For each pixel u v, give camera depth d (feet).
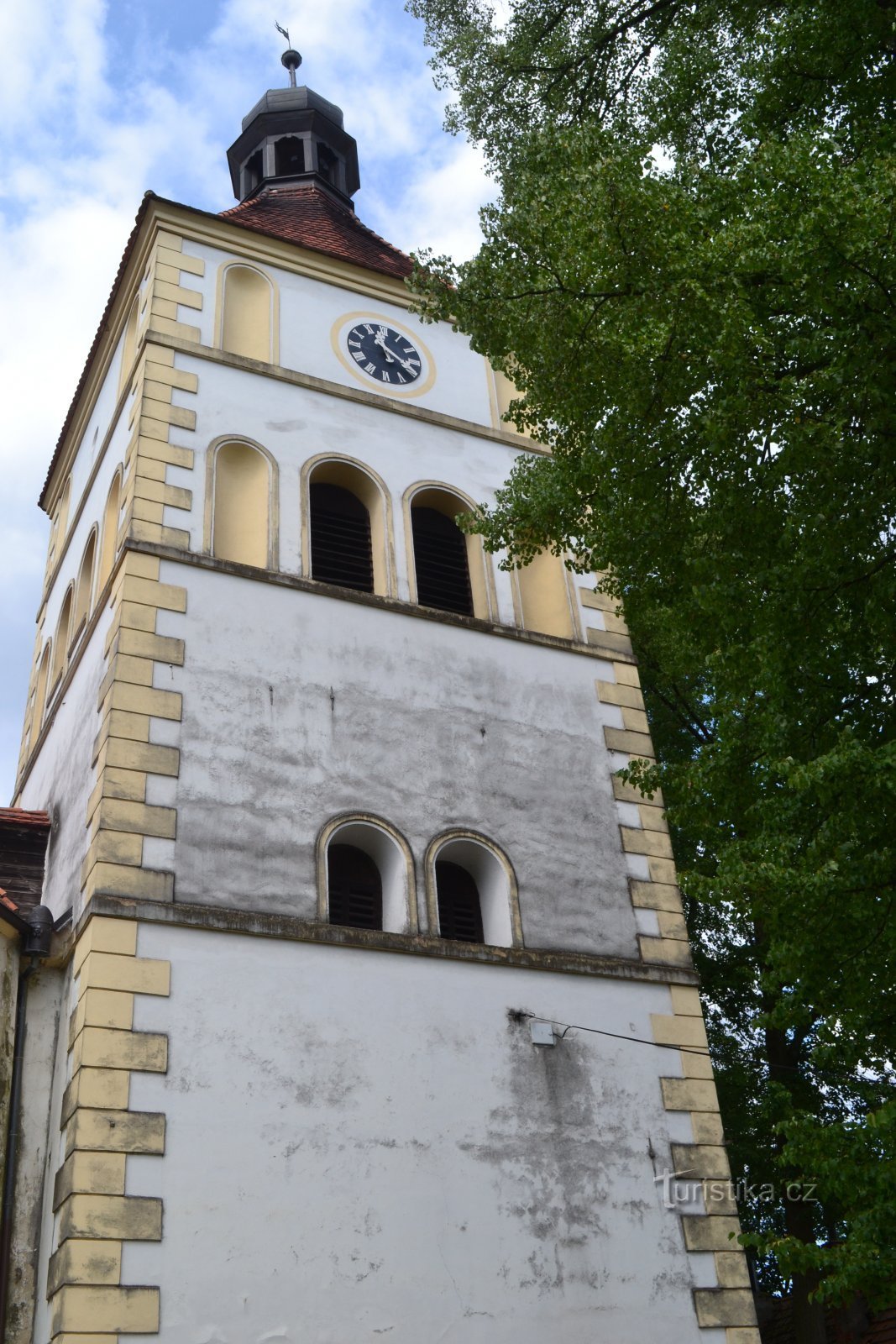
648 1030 53.78
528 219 46.11
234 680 53.83
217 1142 43.68
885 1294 39.17
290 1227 43.27
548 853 56.54
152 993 45.34
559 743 60.18
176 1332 40.24
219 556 58.75
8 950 49.65
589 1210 48.49
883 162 39.04
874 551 39.96
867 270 37.32
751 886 39.93
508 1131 48.60
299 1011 47.29
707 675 68.03
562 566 67.05
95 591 63.82
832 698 41.60
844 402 38.70
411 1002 49.47
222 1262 41.83
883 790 37.40
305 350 69.00
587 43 59.11
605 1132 50.44
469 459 69.10
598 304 43.11
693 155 53.47
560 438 47.24
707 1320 48.34
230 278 70.38
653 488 44.04
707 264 39.60
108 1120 42.65
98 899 46.26
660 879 58.54
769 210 39.22
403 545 63.21
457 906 55.06
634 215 42.01
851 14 45.98
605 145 45.37
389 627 59.06
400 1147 46.37
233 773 51.47
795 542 41.22
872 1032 40.55
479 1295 44.98
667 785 47.03
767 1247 40.78
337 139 98.32
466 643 60.64
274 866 50.08
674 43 55.11
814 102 48.42
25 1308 43.98
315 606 57.88
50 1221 43.98
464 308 49.16
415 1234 45.03
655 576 46.70
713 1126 52.75
